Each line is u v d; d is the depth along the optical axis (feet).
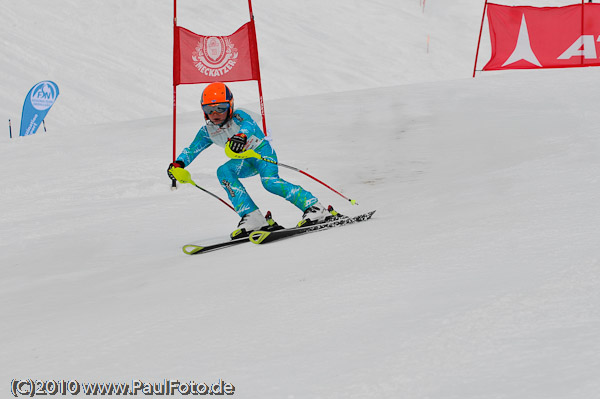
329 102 165.48
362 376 22.86
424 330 26.16
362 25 415.85
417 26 424.87
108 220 77.87
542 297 27.58
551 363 21.47
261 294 36.06
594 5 185.98
